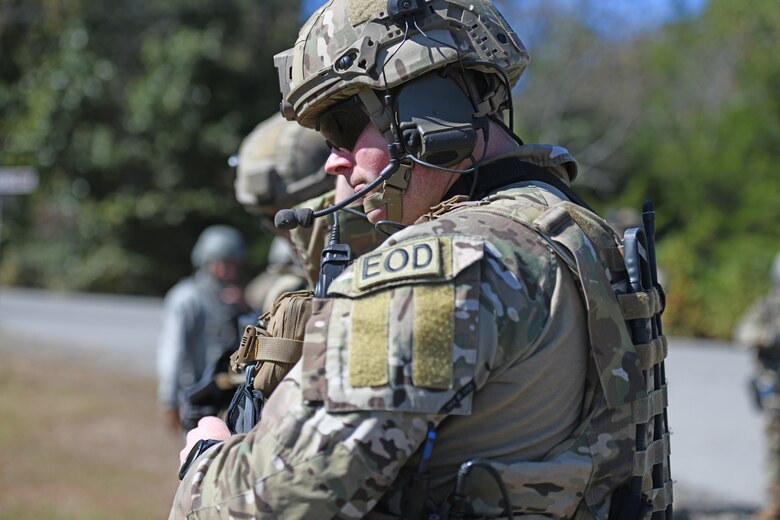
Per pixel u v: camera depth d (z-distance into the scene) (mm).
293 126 6820
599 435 3510
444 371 3203
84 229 50562
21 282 51406
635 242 3803
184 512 3531
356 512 3217
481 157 4047
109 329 32219
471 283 3307
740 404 22344
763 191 50719
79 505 12422
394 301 3270
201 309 12469
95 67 48656
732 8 60344
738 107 58625
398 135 3938
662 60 63938
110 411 18906
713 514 13648
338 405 3230
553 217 3646
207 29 49656
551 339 3441
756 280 42031
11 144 49438
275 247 8172
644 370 3691
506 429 3391
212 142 49156
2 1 44000
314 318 3396
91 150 49031
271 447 3314
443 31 3908
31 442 16047
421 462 3250
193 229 52250
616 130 56844
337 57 3914
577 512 3484
